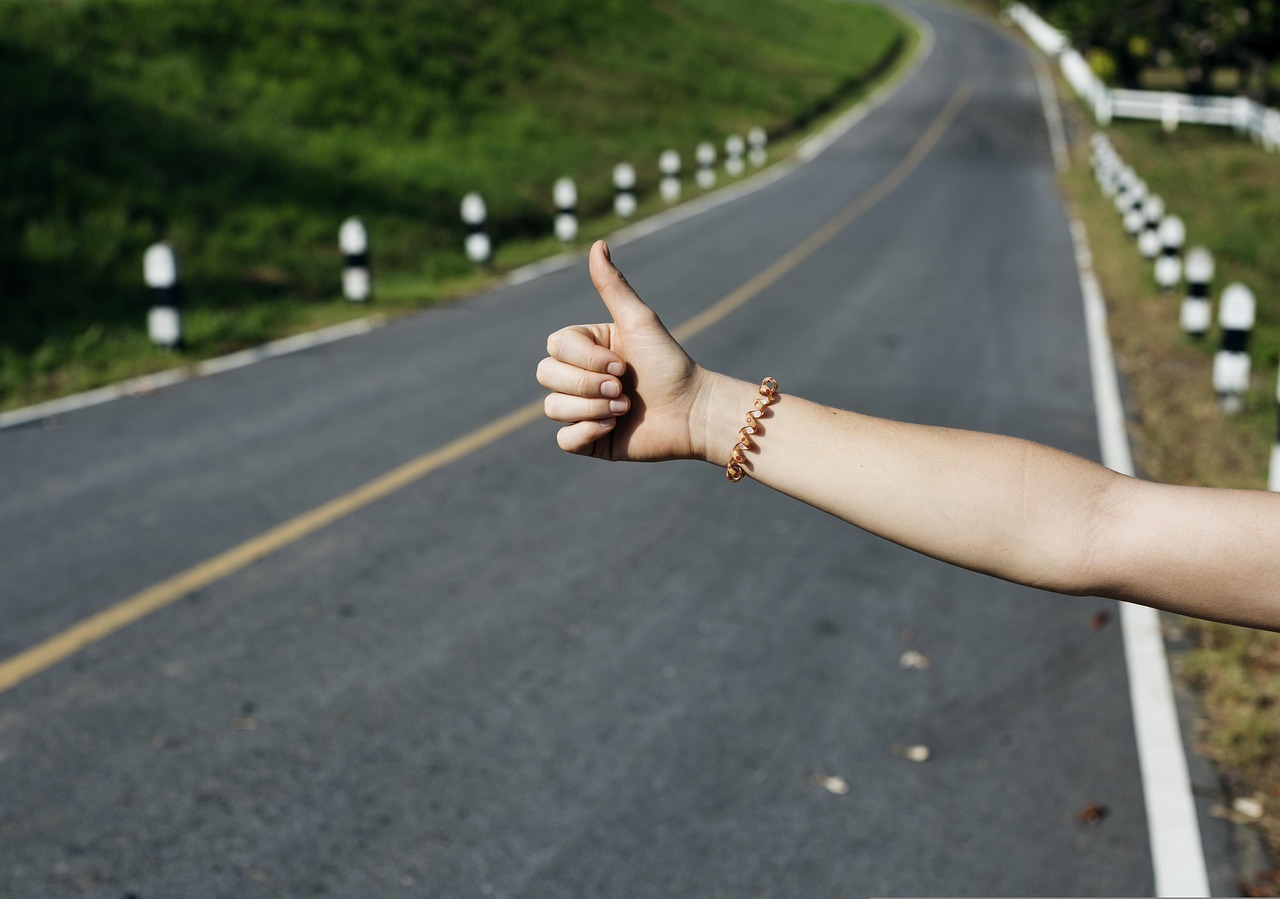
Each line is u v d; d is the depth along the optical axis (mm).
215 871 3348
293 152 18609
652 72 36250
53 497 6746
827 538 6262
